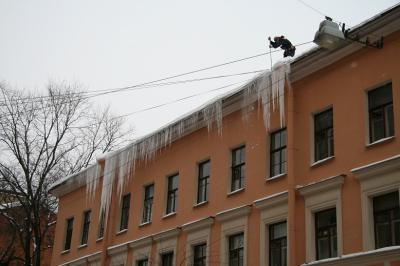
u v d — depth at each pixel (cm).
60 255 3141
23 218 3516
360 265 1527
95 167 2984
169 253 2339
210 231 2123
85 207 3047
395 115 1593
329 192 1705
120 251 2608
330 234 1691
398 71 1619
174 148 2498
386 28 1650
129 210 2681
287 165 1864
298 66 1911
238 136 2144
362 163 1642
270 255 1867
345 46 1756
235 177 2130
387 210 1551
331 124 1809
